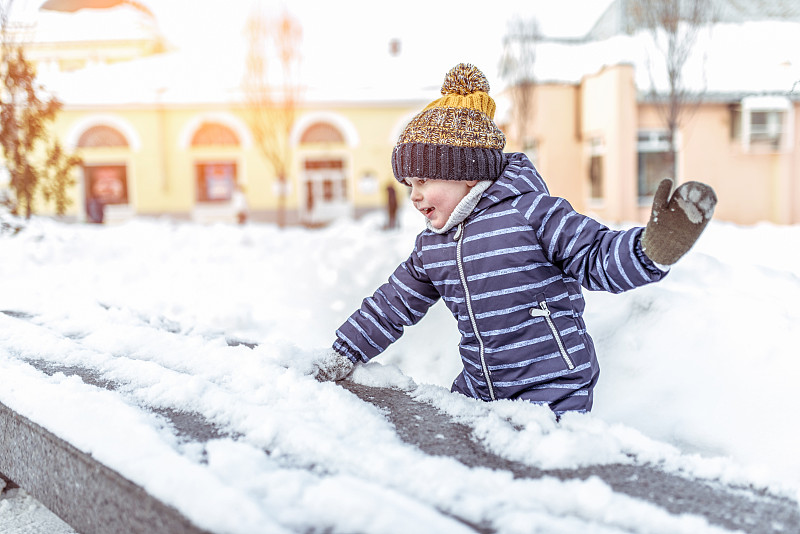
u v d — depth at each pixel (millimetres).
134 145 21281
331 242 8586
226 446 1367
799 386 2090
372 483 1226
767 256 4832
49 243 6375
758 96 15148
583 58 17844
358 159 22375
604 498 1209
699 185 1371
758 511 1227
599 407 2320
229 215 22016
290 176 22219
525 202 1772
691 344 2383
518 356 1822
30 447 1581
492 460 1418
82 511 1383
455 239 1853
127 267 5852
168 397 1716
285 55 21500
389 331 2057
